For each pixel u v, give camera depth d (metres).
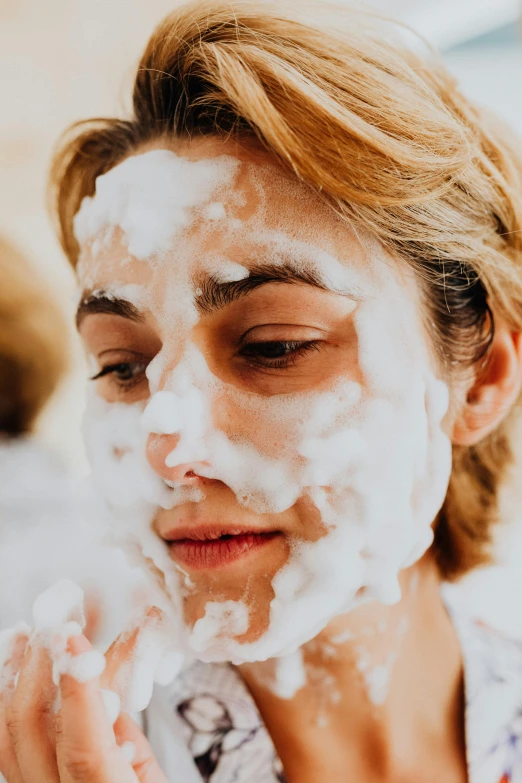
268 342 0.53
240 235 0.53
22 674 0.50
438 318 0.58
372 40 0.59
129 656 0.53
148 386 0.59
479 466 0.76
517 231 0.66
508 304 0.64
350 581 0.53
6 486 1.12
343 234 0.53
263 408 0.53
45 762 0.48
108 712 0.50
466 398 0.62
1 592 1.05
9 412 1.23
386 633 0.61
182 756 0.58
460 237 0.59
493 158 0.67
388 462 0.53
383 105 0.55
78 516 1.13
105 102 1.69
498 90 1.27
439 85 0.64
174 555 0.55
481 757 0.60
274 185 0.53
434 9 1.20
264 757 0.58
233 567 0.53
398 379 0.54
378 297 0.54
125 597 1.04
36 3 1.56
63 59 1.65
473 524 0.74
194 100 0.57
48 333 1.27
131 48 1.38
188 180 0.54
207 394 0.52
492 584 0.84
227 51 0.55
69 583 0.54
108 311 0.56
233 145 0.55
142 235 0.54
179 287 0.53
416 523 0.55
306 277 0.52
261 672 0.60
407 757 0.61
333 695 0.61
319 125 0.52
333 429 0.52
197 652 0.54
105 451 0.60
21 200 1.84
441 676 0.64
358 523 0.53
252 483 0.52
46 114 1.76
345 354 0.53
